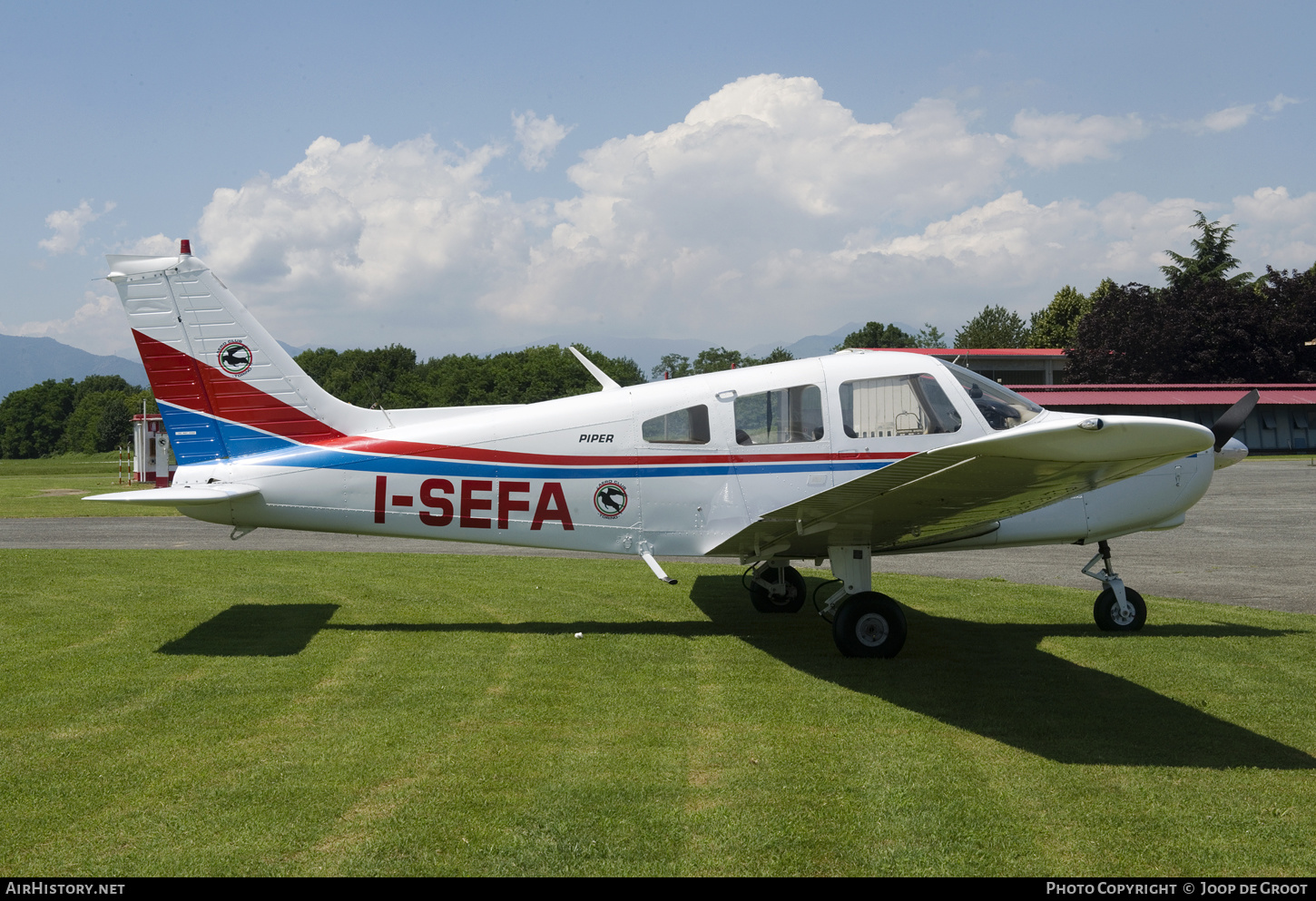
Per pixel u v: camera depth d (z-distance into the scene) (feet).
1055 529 22.21
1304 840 10.87
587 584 28.84
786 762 13.26
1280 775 12.88
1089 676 18.10
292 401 22.44
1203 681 17.66
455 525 22.27
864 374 21.68
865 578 20.58
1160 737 14.46
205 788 12.16
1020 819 11.37
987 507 18.11
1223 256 188.03
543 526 22.11
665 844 10.62
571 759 13.37
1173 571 33.17
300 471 22.16
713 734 14.52
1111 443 14.16
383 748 13.76
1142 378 154.92
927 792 12.17
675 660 19.38
